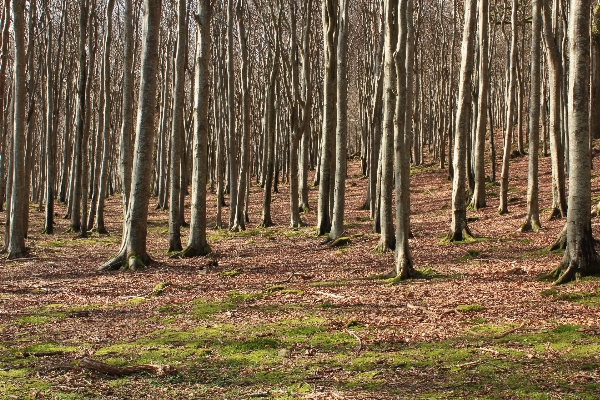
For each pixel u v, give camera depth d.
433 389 5.26
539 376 5.43
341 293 10.00
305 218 24.36
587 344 6.31
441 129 33.59
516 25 18.98
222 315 8.74
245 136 22.09
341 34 16.83
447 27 34.41
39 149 38.69
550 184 25.66
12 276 13.26
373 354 6.45
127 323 8.48
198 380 5.82
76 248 18.17
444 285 10.19
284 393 5.33
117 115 38.00
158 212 30.16
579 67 9.52
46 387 5.64
